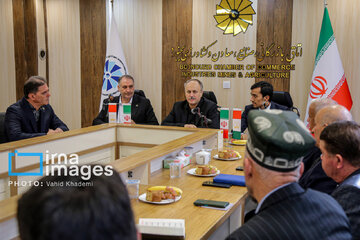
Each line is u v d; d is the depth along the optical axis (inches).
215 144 123.5
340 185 58.6
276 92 169.9
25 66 239.5
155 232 53.2
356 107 191.9
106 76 229.8
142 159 81.7
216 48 217.0
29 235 18.0
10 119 135.0
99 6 239.0
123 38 236.8
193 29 220.5
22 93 238.8
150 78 233.1
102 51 241.1
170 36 225.9
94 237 17.3
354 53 190.5
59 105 253.4
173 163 88.7
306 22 199.3
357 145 59.0
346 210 53.1
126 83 165.2
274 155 38.6
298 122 40.8
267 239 35.9
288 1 201.6
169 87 229.5
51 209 17.5
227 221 77.0
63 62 249.4
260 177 40.3
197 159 101.1
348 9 189.9
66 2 245.0
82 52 245.0
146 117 171.5
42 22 248.8
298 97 204.2
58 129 130.4
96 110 246.2
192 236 54.1
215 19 215.6
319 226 37.2
